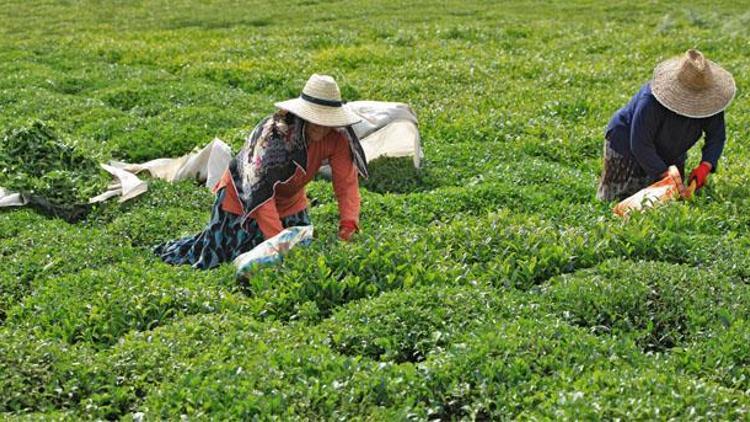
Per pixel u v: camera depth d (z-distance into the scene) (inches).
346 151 347.6
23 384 303.7
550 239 355.6
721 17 822.5
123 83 587.8
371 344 317.7
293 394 297.7
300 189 353.1
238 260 346.3
